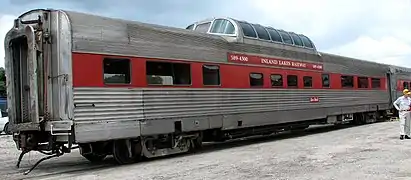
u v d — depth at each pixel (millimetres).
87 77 9609
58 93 9438
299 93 17000
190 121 11977
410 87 29469
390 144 13211
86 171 9781
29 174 9531
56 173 9586
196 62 12406
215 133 13422
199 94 12375
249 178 8156
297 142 14828
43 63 9641
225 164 10047
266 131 15586
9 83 10203
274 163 9969
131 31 10695
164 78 11406
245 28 14844
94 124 9641
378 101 24016
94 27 9898
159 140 11516
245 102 14102
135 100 10562
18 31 9852
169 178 8414
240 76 14039
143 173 9117
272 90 15461
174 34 11867
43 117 9539
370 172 8461
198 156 11750
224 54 13516
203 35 13008
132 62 10602
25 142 9914
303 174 8414
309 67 17906
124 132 10250
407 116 14891
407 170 8617
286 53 16547
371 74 23547
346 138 15609
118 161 10703
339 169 8883
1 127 25344
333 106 19406
